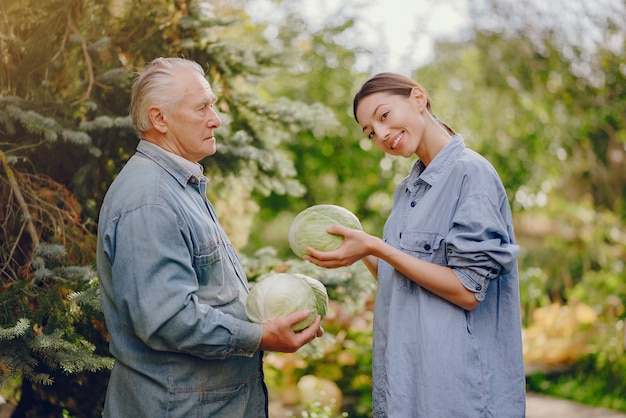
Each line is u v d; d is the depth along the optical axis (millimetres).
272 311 2291
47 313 3000
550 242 7723
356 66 8383
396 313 2404
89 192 3709
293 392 5379
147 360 2279
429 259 2379
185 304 2139
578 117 7547
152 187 2236
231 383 2387
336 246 2354
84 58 3617
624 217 7570
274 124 4180
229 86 4055
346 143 8359
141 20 3762
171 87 2350
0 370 2742
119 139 3697
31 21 3516
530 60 7688
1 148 3445
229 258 2502
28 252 3436
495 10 7809
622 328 6668
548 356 6773
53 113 3480
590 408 5738
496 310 2443
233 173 3980
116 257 2203
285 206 8547
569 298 7594
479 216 2268
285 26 7859
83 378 3555
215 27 3996
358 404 5422
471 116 7910
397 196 2635
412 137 2434
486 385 2320
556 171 7664
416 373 2332
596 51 7414
